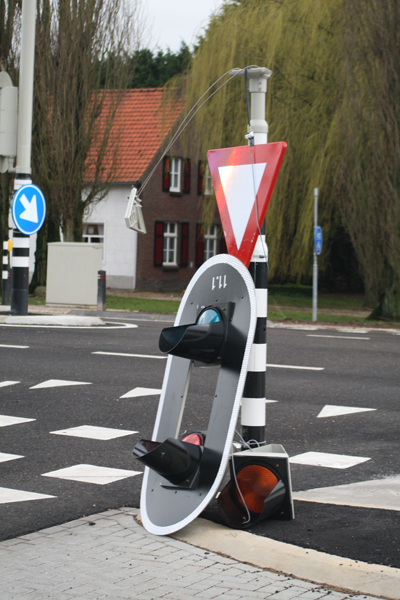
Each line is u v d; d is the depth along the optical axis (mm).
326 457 5793
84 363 10227
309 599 3191
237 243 4469
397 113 17984
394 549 3688
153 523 4094
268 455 4105
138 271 33188
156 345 12227
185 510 4023
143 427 6746
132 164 33094
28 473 5277
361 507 4426
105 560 3633
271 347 12312
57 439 6281
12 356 10703
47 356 10773
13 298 15766
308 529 4000
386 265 19250
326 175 22016
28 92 14930
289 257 22953
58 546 3822
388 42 17875
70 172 23406
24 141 15039
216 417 4180
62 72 22953
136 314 18344
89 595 3221
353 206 19000
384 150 18172
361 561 3518
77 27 22797
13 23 22609
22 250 15641
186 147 25375
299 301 28203
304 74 22328
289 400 8016
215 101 23000
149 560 3641
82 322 15688
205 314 4391
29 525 4137
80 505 4535
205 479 4070
